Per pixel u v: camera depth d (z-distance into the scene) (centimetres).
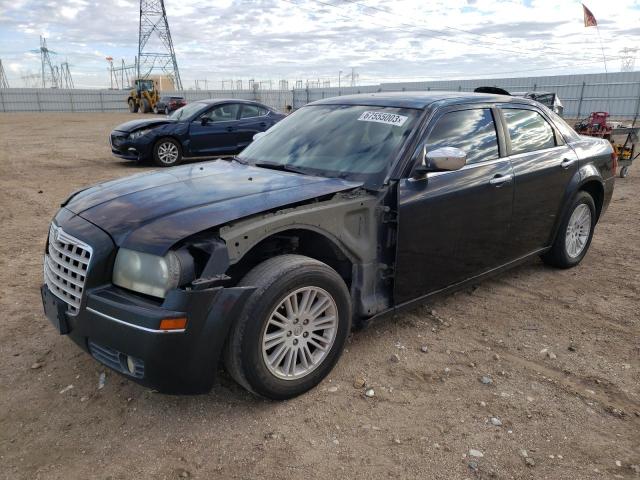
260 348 278
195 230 260
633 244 612
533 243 462
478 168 387
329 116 416
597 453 264
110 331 259
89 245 271
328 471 250
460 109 395
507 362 350
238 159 419
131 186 336
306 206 302
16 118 3797
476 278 411
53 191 926
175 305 251
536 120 468
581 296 459
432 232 356
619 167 1192
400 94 424
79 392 312
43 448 266
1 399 307
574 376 334
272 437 273
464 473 249
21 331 388
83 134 2228
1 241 617
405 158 346
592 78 3684
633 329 399
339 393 311
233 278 307
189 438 273
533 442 271
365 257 332
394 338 379
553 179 458
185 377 260
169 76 7450
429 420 288
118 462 256
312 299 301
